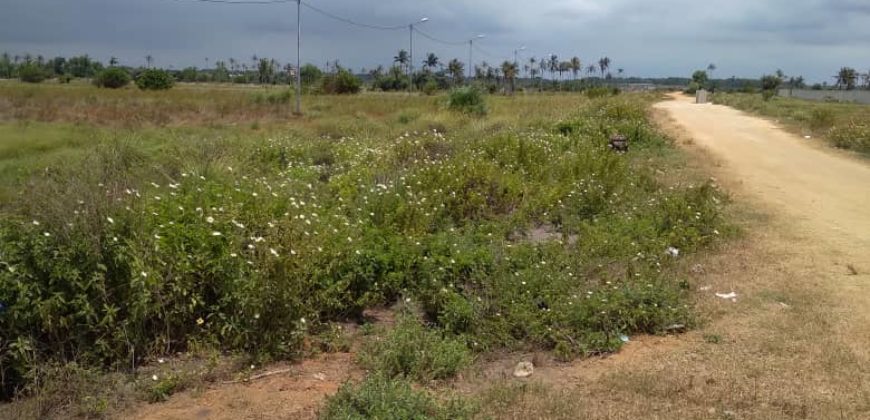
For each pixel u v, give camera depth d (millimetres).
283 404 4207
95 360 4617
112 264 4691
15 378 4453
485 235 7637
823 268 6812
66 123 22656
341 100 38125
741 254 7395
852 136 17266
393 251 6340
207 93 41625
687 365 4699
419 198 8570
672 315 5477
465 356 4867
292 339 5031
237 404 4223
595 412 4035
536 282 5965
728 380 4422
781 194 10945
